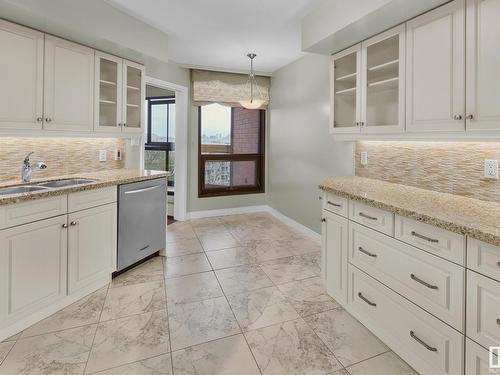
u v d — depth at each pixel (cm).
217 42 344
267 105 517
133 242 287
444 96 179
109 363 170
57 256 214
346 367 169
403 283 170
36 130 233
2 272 182
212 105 498
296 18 279
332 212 237
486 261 127
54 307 218
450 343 144
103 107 299
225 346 185
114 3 253
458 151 204
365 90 242
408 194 208
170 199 521
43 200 202
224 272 293
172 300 239
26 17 208
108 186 256
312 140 388
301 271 296
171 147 531
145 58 307
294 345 187
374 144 279
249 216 511
